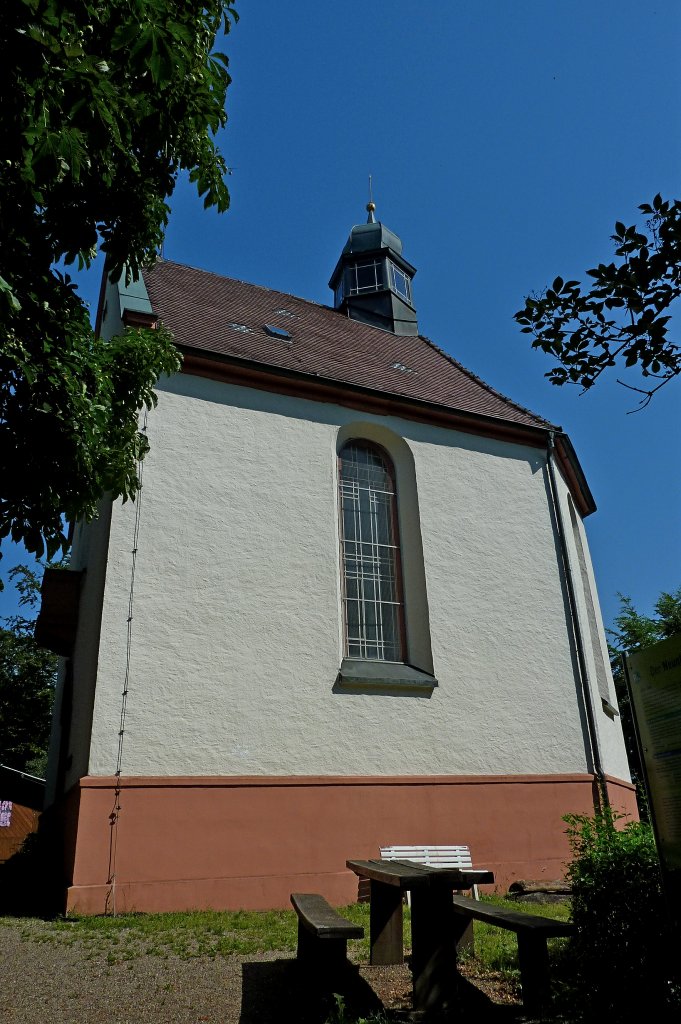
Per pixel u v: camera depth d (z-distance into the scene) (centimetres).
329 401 1256
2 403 558
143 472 1055
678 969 424
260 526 1111
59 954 657
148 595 998
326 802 1017
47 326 553
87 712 973
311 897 630
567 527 1496
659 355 474
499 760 1181
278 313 1630
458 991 511
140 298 1227
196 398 1137
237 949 668
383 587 1240
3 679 2902
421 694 1154
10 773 2152
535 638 1296
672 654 432
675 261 452
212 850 926
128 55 442
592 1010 446
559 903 945
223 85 568
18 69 402
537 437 1458
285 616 1080
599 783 1253
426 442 1337
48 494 575
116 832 884
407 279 2152
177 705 969
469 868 1039
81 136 432
